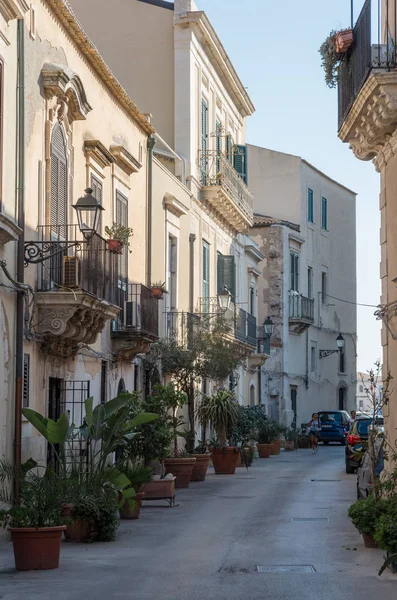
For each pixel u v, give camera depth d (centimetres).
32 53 1662
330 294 5888
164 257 2828
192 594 1062
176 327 2894
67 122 1886
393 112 1514
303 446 4828
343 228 6125
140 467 1788
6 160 1512
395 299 1650
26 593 1066
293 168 5478
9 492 1467
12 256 1538
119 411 1588
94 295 1700
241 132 4184
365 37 1527
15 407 1542
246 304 4316
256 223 5188
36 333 1658
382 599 1032
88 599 1034
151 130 2605
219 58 3553
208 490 2389
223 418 3030
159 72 3228
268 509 1938
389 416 1705
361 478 1791
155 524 1703
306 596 1049
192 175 3222
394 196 1658
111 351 2255
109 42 3262
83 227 1644
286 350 5181
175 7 3209
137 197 2520
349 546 1420
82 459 1593
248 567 1241
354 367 6184
